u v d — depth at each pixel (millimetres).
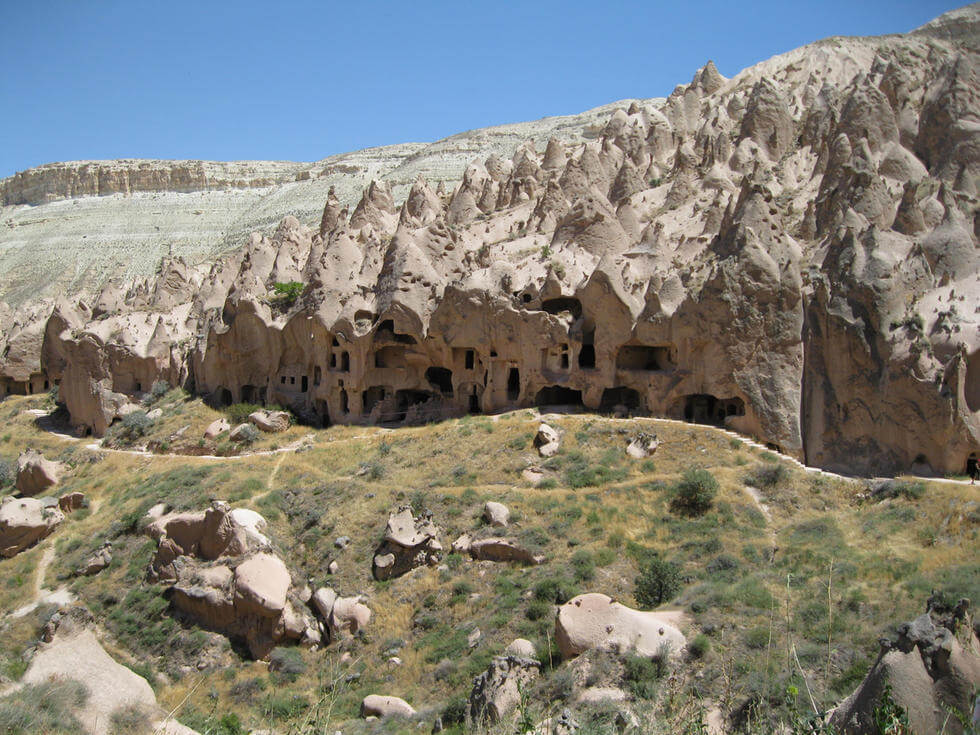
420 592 37500
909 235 45531
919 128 55625
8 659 35375
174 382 72875
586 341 51844
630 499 39875
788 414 43000
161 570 42844
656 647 26375
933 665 18531
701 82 88812
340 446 54031
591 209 57688
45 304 96750
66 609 40688
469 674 30188
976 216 45688
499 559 37719
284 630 37625
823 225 49875
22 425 77250
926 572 28750
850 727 18266
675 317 47188
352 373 58469
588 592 33031
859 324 41438
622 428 46344
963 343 38531
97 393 71812
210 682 36156
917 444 39031
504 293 54156
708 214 55281
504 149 189250
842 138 53188
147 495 52188
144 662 38344
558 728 21531
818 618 26906
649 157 75312
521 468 45250
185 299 87500
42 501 53969
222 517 41875
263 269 77875
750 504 37938
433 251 61656
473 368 56344
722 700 23406
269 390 64438
